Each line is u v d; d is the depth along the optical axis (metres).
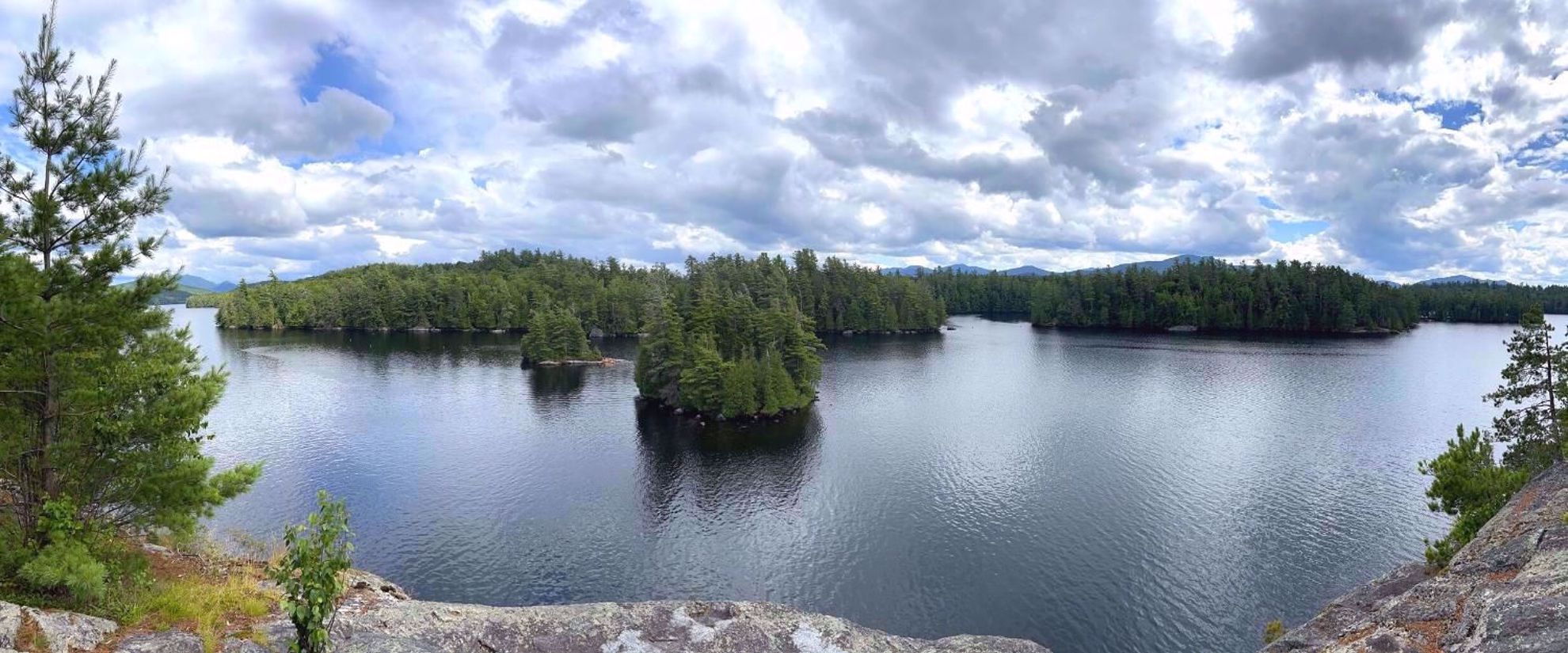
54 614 11.43
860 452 66.88
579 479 59.00
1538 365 30.58
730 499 54.28
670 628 13.64
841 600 38.56
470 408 87.25
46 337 13.62
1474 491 24.81
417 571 41.53
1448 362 125.31
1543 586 12.16
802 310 192.00
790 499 53.97
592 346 162.25
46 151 14.70
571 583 40.44
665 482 58.22
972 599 38.53
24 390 13.86
